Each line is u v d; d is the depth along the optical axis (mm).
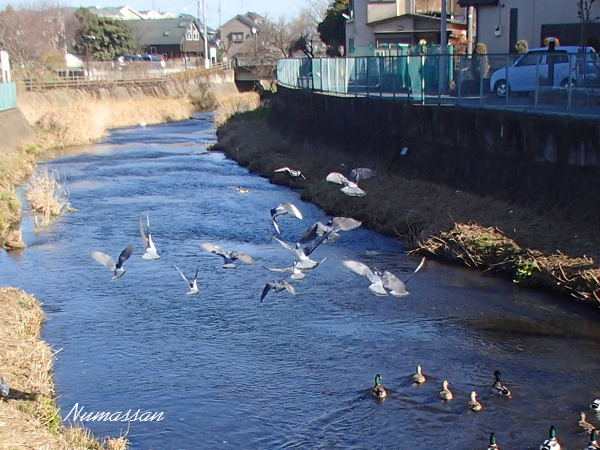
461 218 21391
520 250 18688
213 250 11508
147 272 19906
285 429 12156
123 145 46656
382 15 53188
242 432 12062
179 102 69375
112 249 22062
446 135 25969
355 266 10055
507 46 35156
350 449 11516
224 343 15344
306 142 37500
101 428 12133
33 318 15992
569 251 18031
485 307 16750
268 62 79625
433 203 23406
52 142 45156
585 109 20938
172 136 51656
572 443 11438
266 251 21688
